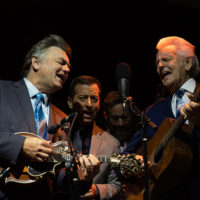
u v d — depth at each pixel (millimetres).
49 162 2348
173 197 2385
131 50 4973
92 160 2348
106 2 4781
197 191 2311
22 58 4348
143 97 4969
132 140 2838
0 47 4281
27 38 4402
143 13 4871
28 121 2406
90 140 2830
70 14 4699
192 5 4699
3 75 4262
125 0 4801
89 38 4840
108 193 2551
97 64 4879
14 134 2289
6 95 2447
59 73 2564
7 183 2238
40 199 2338
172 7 4797
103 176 2664
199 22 4797
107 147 2748
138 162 2355
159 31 4914
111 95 3682
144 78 4984
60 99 4492
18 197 2275
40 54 2568
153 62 4969
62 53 2609
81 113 2842
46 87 2576
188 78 2646
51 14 4586
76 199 2092
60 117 2688
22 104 2441
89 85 2889
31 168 2305
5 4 4324
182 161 2291
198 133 2375
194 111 2102
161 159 2395
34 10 4473
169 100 2725
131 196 2609
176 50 2666
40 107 2531
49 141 2371
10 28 4344
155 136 2594
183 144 2332
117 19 4879
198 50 4316
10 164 2291
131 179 2643
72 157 2143
